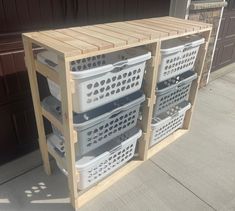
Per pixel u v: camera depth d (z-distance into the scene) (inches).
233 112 120.2
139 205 70.5
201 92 138.8
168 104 83.7
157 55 66.2
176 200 72.5
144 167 83.7
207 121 111.6
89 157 66.9
